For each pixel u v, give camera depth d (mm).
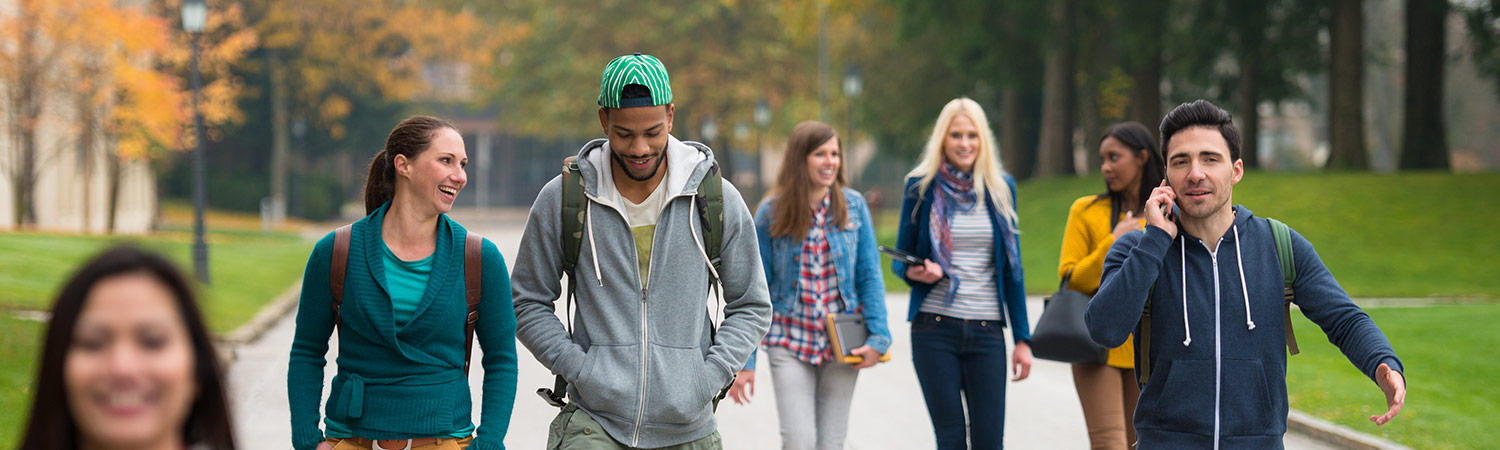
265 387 14742
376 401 5203
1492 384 14000
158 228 62156
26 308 19797
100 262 2852
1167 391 5371
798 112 75938
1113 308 5305
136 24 40125
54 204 48094
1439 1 42469
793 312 7941
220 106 47625
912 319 8250
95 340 2826
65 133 41906
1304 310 5391
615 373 5508
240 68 74188
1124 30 43812
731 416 13000
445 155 5262
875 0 51562
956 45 50688
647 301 5598
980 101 62688
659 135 5375
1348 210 34844
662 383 5516
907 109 61844
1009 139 57469
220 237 54062
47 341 2838
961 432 8109
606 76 5352
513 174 119250
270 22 74938
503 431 5305
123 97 42281
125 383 2832
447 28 83000
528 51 81000
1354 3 41312
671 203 5621
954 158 8180
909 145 67250
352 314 5219
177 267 2936
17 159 40375
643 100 5289
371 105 87625
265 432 11914
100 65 39938
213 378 3006
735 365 5707
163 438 2973
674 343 5602
